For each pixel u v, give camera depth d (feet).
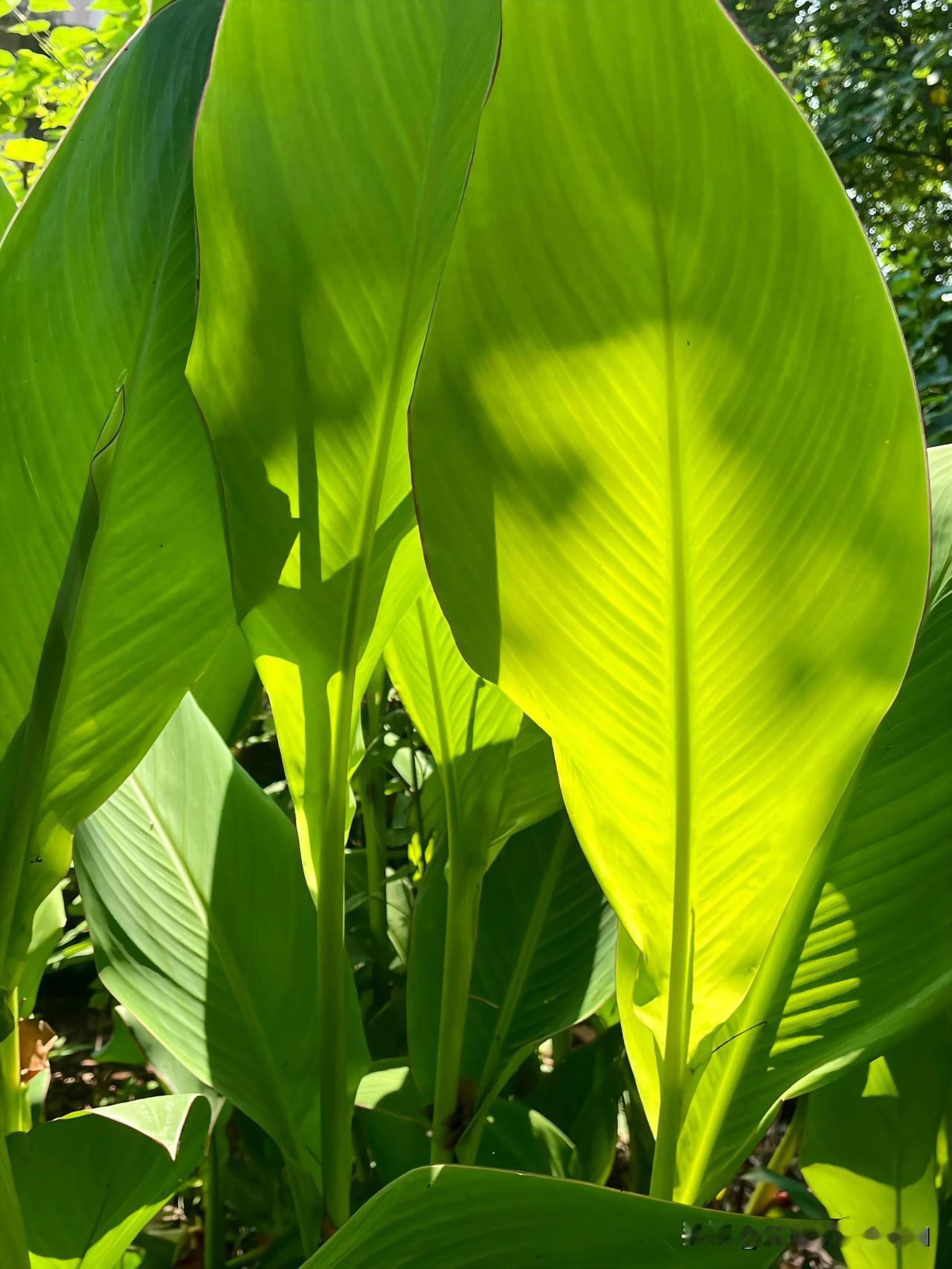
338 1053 2.24
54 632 1.91
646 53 1.35
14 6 9.06
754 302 1.44
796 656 1.63
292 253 1.86
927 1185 2.49
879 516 1.52
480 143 1.45
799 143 1.35
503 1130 3.04
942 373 8.09
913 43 11.11
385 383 1.93
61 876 2.15
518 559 1.63
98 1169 2.20
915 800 2.12
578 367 1.51
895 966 2.04
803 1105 3.30
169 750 2.87
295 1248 3.36
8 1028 2.09
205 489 2.07
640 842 1.83
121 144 2.03
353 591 2.05
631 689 1.70
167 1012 2.50
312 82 1.80
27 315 1.95
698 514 1.57
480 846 2.53
